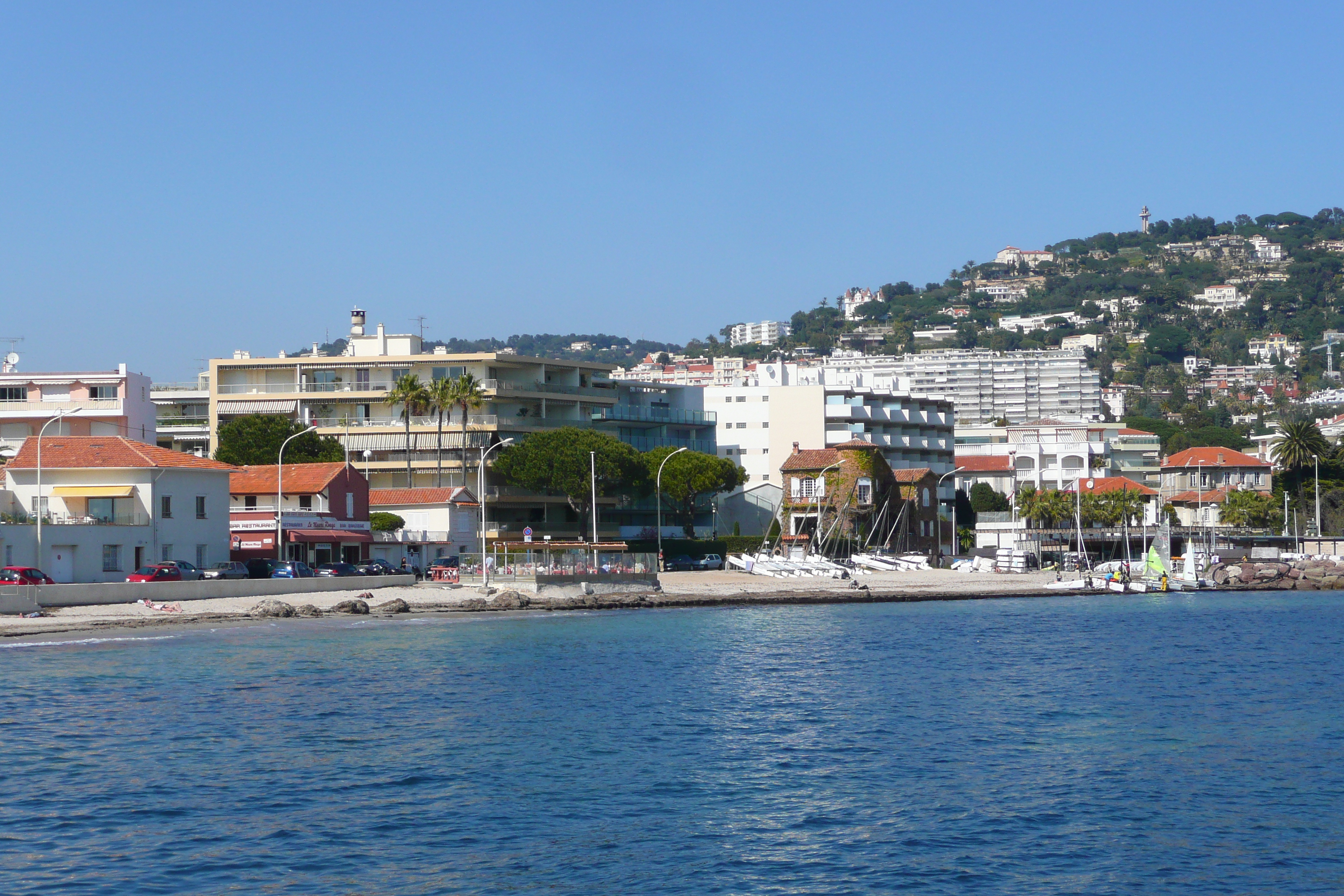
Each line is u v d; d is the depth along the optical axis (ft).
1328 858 113.91
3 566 315.99
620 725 175.52
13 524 325.01
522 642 279.69
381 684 212.02
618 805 130.93
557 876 108.58
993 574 559.79
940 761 152.66
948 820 125.90
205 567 379.55
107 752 154.30
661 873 109.29
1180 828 123.13
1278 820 125.90
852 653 266.36
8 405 487.20
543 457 541.75
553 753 156.15
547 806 130.31
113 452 363.56
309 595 355.97
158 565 340.59
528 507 588.50
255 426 545.44
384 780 141.08
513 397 591.37
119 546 349.20
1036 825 124.26
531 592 389.39
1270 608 427.74
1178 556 619.67
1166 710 191.11
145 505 360.28
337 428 587.27
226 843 116.67
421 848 115.96
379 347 623.77
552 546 422.00
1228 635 313.53
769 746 161.17
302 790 136.15
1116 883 107.24
